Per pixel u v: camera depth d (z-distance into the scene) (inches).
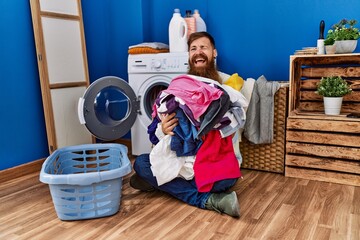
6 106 83.4
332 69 82.8
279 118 79.0
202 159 61.1
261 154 82.9
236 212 56.9
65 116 95.7
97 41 109.5
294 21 85.0
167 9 103.2
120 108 98.2
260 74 92.0
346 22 74.9
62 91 94.2
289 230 52.8
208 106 58.7
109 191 59.4
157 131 63.4
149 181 66.7
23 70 87.2
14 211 64.2
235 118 62.9
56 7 91.4
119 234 53.6
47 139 94.3
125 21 106.8
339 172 73.1
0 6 80.6
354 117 72.1
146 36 106.0
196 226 55.4
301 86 87.0
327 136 73.0
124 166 61.0
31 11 86.6
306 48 78.9
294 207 61.3
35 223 58.8
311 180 76.0
